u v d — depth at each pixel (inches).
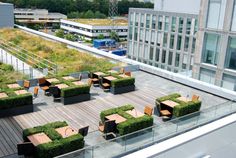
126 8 5841.5
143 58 1891.0
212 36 845.2
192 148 410.9
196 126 453.7
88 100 553.3
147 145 390.3
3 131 420.5
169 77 705.0
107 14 5733.3
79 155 328.5
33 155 347.6
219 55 831.7
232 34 788.0
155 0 1891.0
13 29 1401.3
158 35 1747.0
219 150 471.2
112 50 2920.8
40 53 981.2
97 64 847.1
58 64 844.0
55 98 534.9
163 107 501.7
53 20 5083.7
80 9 5684.1
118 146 360.2
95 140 402.6
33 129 374.9
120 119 421.1
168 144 381.7
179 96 535.5
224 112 498.3
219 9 808.9
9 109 466.0
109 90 605.3
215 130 442.3
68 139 355.3
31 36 1259.2
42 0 5383.9
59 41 1196.5
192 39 1556.3
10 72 775.1
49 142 346.9
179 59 1658.5
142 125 418.3
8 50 1022.4
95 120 470.9
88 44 3683.6
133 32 1921.8
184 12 1659.7
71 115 486.0
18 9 4970.5
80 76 628.1
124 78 604.7
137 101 565.3
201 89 645.3
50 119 467.5
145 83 674.8
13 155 351.3
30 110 486.3
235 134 495.2
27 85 563.2
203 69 887.7
